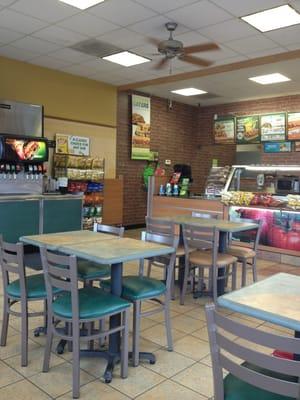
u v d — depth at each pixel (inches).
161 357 110.3
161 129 366.9
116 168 329.7
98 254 98.7
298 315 62.0
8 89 251.4
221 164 390.9
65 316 92.5
